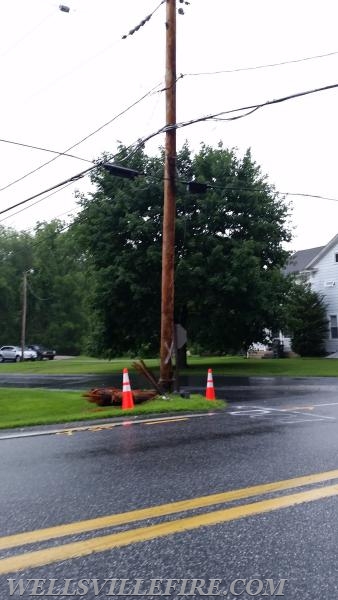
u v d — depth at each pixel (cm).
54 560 394
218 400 1337
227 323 2670
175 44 1486
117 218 2478
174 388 1440
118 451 758
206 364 3050
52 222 6334
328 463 648
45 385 2211
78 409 1294
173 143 1479
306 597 337
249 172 2542
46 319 6619
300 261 4228
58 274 6612
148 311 2506
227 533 436
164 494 543
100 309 2622
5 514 495
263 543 414
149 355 2984
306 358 3281
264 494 532
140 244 2431
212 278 2286
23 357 4912
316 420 992
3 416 1227
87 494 551
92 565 384
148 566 380
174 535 434
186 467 647
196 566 379
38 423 1053
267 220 2605
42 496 548
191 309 2686
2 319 6512
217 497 527
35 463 699
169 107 1481
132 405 1223
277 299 2634
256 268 2319
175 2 1478
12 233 6744
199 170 2512
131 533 441
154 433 900
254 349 4112
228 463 660
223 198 2453
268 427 920
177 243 2462
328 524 450
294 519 462
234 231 2545
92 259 2692
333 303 3425
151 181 2433
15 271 6544
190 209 2520
